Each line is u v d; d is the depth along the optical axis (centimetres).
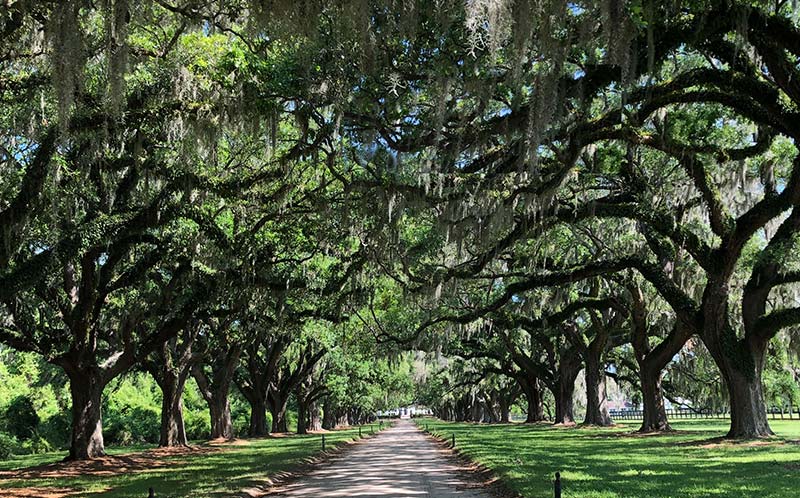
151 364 2981
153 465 2019
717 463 1454
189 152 1460
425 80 1188
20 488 1453
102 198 1877
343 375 4909
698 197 2186
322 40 1123
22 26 1190
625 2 835
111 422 4288
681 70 1698
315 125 1759
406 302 2145
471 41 794
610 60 864
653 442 2231
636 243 2378
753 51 1300
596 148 1975
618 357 4238
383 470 1748
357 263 2050
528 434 3253
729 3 979
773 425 3678
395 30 1009
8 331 2027
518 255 2477
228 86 1312
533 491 1112
